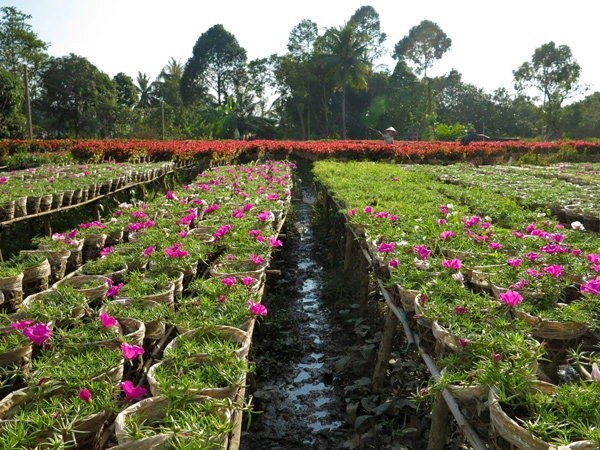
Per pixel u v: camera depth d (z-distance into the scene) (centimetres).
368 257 533
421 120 5456
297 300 708
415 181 1039
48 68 5094
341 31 4500
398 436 385
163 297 357
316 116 5569
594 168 1475
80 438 210
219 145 2114
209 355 261
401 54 6450
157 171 1372
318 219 1174
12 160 1769
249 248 490
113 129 5628
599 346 307
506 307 310
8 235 817
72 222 940
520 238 475
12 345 278
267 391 464
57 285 379
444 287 340
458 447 341
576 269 380
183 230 561
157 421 214
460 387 226
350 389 449
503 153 2133
